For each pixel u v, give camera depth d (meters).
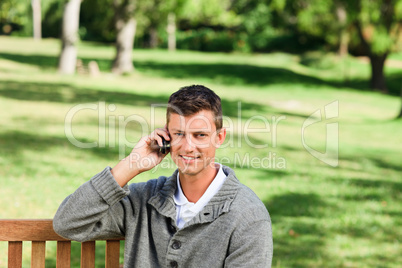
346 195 8.66
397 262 6.01
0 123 11.88
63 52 24.16
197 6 29.50
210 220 2.38
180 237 2.41
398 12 27.42
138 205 2.55
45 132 11.33
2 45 38.78
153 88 22.00
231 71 30.36
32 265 2.63
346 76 31.80
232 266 2.31
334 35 32.41
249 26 46.66
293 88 26.95
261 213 2.39
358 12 28.09
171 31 45.16
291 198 8.18
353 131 15.84
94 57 34.19
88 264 2.67
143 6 27.09
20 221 2.59
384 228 7.18
